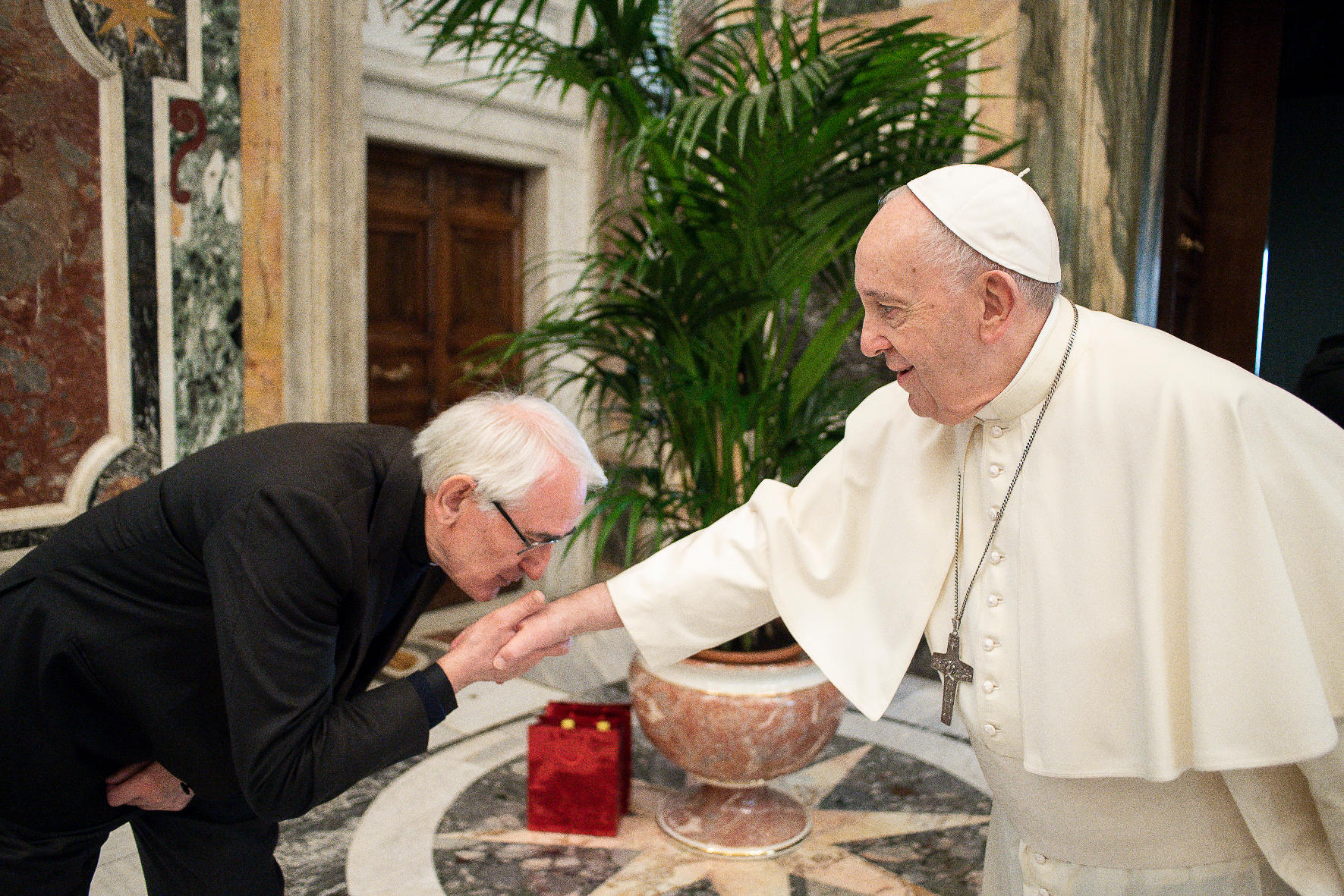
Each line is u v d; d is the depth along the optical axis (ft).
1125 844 4.03
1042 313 4.01
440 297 14.79
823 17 12.21
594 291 8.22
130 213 10.06
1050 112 11.26
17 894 4.71
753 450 8.38
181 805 5.04
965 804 8.90
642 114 8.09
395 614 4.99
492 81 14.25
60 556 4.63
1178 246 13.98
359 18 11.67
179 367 10.57
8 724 4.55
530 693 11.66
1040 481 4.02
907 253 3.84
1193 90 14.62
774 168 7.35
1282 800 3.78
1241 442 3.60
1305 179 25.32
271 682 4.00
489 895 7.29
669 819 8.37
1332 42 20.74
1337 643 3.58
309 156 11.30
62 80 9.48
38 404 9.60
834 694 7.98
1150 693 3.67
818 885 7.50
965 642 4.38
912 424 4.67
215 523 4.17
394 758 4.42
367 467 4.48
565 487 4.50
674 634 5.29
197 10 10.35
